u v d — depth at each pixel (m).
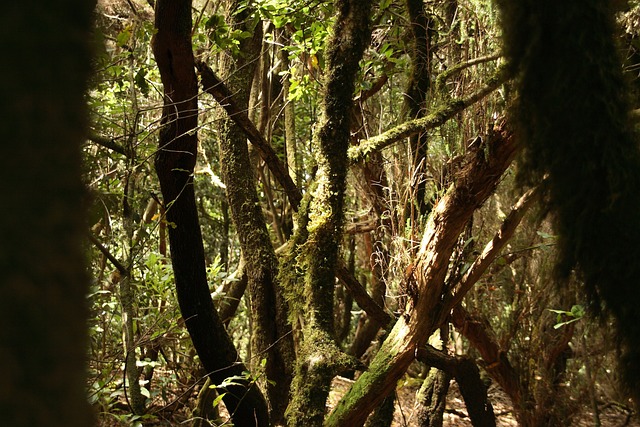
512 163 3.88
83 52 0.61
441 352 4.15
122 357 3.70
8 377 0.51
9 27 0.55
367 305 4.72
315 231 3.52
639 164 1.94
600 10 1.88
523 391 5.70
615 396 5.86
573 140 1.90
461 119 4.11
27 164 0.54
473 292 5.38
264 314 4.95
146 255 4.88
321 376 3.38
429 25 5.03
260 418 3.89
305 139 7.40
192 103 3.24
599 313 2.11
